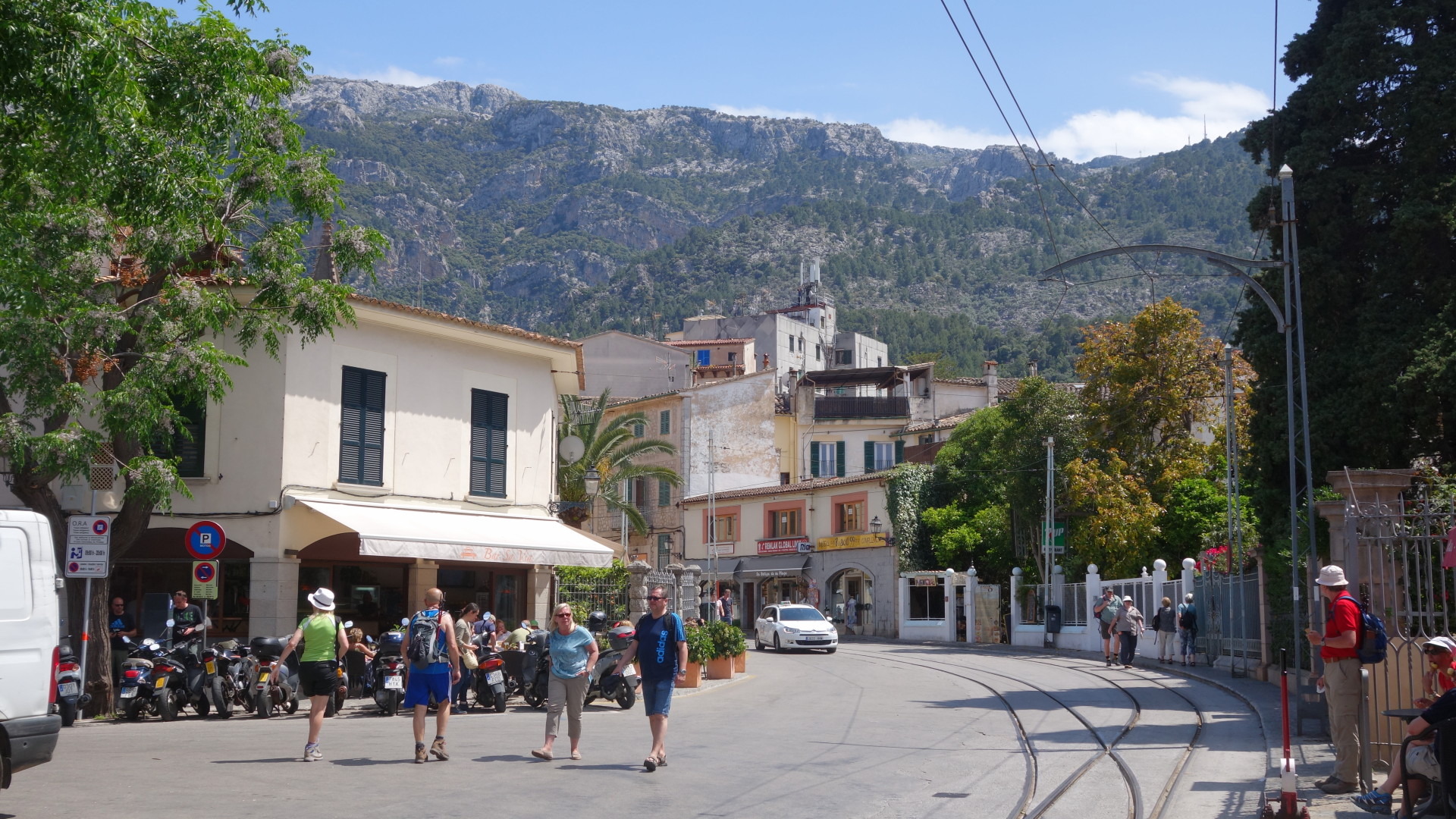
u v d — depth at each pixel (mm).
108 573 16734
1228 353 32250
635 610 25297
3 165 13086
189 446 22781
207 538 18391
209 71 14039
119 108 12727
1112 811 9719
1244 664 25469
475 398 26500
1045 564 45094
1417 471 17547
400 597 24859
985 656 35156
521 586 27312
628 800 9992
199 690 17562
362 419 24047
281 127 19078
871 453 64875
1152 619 33312
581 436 41750
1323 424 22125
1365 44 23016
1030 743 14195
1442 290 21328
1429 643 10023
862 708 19031
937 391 68750
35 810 9250
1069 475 41875
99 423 18391
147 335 17609
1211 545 34969
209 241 18906
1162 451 42594
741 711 18656
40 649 10117
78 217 16344
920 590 49656
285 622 22219
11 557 10023
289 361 22828
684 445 62469
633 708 19453
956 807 9844
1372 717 11383
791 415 67125
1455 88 21703
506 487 26922
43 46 10836
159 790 10281
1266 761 12359
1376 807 9164
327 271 27109
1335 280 22391
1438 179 21766
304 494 22750
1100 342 44094
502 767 11977
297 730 15992
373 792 10250
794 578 56156
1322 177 23062
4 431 16094
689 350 88438
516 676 20219
